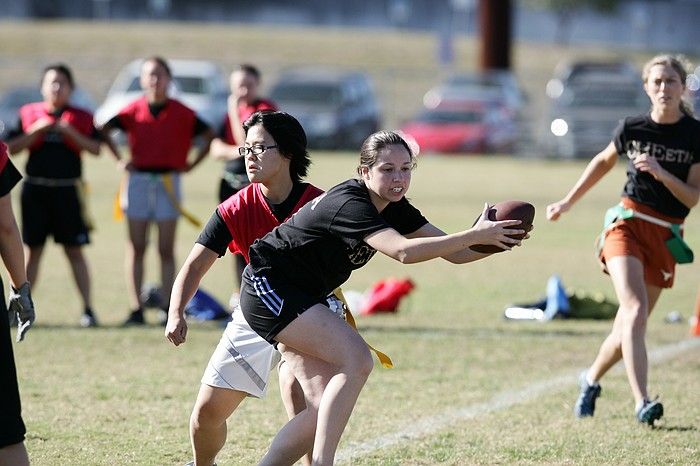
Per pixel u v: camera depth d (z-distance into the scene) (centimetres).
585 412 2617
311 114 11594
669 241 2612
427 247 1761
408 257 1770
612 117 11706
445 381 2989
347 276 1917
